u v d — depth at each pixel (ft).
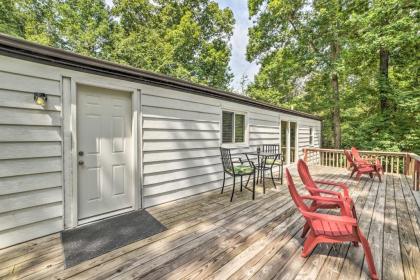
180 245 7.21
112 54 36.04
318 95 36.96
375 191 14.26
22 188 7.38
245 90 50.65
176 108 12.38
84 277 5.57
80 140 8.92
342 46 28.27
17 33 34.37
